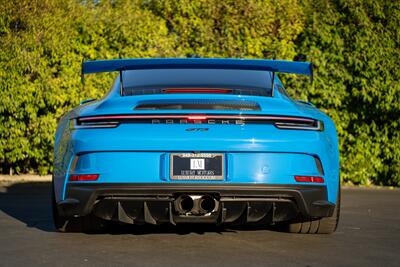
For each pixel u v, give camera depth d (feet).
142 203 20.25
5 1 40.19
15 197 35.22
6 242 21.35
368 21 40.42
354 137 41.55
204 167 19.92
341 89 40.88
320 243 21.49
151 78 22.63
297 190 20.29
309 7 41.73
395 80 40.24
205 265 18.01
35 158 42.06
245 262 18.43
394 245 21.44
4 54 39.86
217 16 41.52
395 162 41.27
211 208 20.38
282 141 20.16
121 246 20.53
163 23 42.14
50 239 21.83
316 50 40.78
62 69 40.75
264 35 41.57
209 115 19.97
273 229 23.90
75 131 20.70
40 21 40.24
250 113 20.07
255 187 19.98
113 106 20.44
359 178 41.55
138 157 20.01
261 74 23.21
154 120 20.01
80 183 20.31
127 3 42.22
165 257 18.97
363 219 27.78
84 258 18.88
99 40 40.98
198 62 22.39
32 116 40.70
